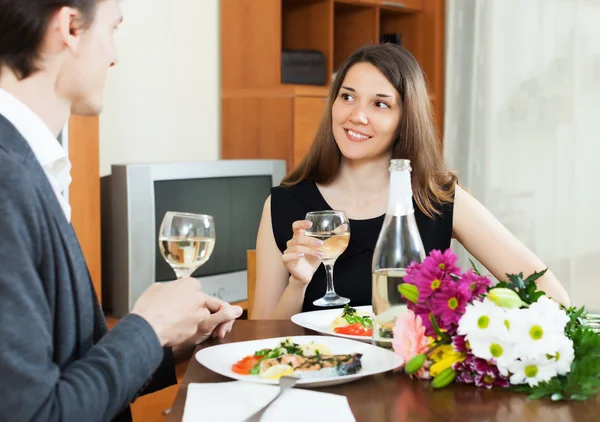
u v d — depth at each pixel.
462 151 4.26
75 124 2.64
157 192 2.96
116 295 2.92
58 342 1.02
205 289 3.12
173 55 3.65
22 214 0.97
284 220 1.96
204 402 1.00
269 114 3.67
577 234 4.04
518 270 1.86
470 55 4.21
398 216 1.23
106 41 1.11
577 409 0.98
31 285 0.95
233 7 3.77
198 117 3.77
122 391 1.01
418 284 1.11
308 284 1.85
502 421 0.94
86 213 2.71
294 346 1.20
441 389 1.07
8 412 0.92
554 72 4.05
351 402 1.01
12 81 1.07
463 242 1.94
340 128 1.88
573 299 4.06
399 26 4.37
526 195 4.14
